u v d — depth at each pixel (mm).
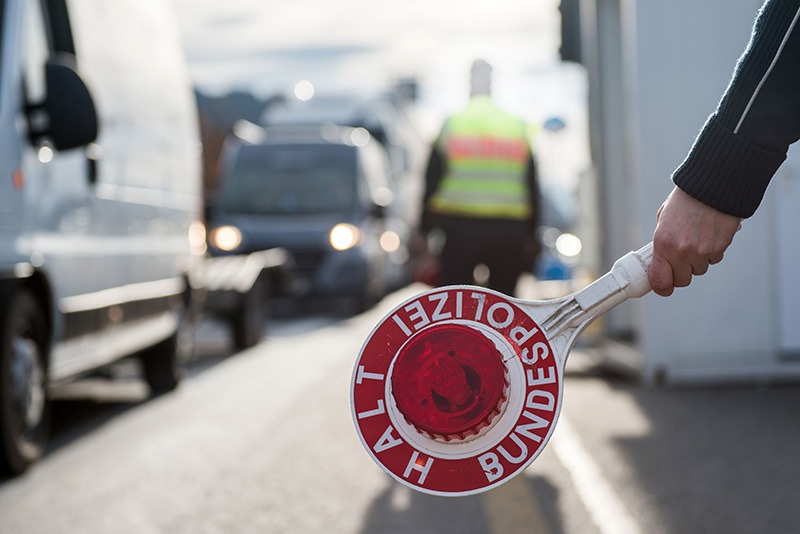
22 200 6848
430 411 1945
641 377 9688
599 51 11641
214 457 7082
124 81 9125
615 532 5082
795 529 5012
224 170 22203
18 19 7055
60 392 10680
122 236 8844
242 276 14078
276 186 21781
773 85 1993
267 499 5914
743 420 7781
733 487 5852
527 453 1967
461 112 8500
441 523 5340
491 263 8594
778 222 9555
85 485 6441
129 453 7359
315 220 21219
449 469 1965
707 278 9594
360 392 1980
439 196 8484
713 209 2037
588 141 12125
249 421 8453
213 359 13203
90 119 7094
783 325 9570
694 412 8188
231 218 21359
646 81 9477
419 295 1985
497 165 8461
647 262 2049
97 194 8227
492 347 1959
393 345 1979
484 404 1948
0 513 5844
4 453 6602
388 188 26641
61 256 7410
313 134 25125
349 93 28188
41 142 7184
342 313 21672
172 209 10516
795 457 6500
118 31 9055
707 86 9477
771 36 1996
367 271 21141
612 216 11609
